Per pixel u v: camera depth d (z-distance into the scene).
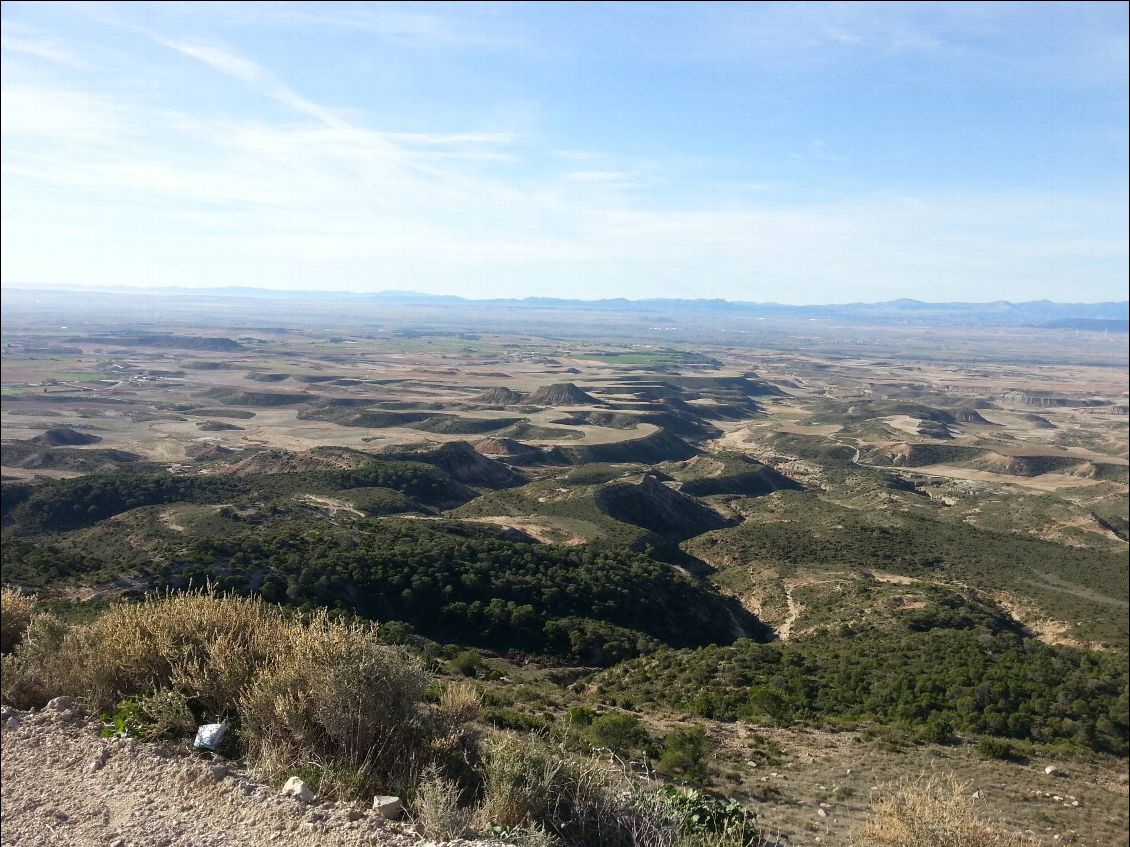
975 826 9.35
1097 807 20.16
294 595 42.06
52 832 7.01
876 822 9.86
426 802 7.25
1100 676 38.41
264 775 8.06
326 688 8.62
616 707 28.70
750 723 27.52
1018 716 31.25
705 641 50.09
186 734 9.20
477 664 32.44
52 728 9.45
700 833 8.06
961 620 50.28
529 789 7.82
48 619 12.70
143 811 7.39
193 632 10.87
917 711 31.66
